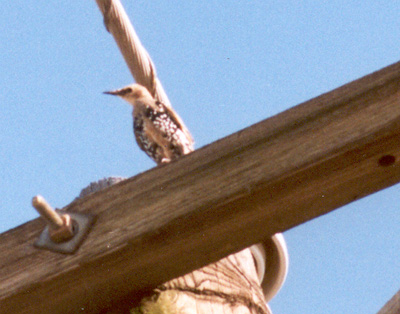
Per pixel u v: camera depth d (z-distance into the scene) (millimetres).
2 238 8797
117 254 8734
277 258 9328
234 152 8773
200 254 8781
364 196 8758
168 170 8789
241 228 8758
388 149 8703
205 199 8734
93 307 8820
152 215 8750
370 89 8766
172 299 8836
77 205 8805
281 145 8742
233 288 8969
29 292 8742
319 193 8734
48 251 8766
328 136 8727
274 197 8727
